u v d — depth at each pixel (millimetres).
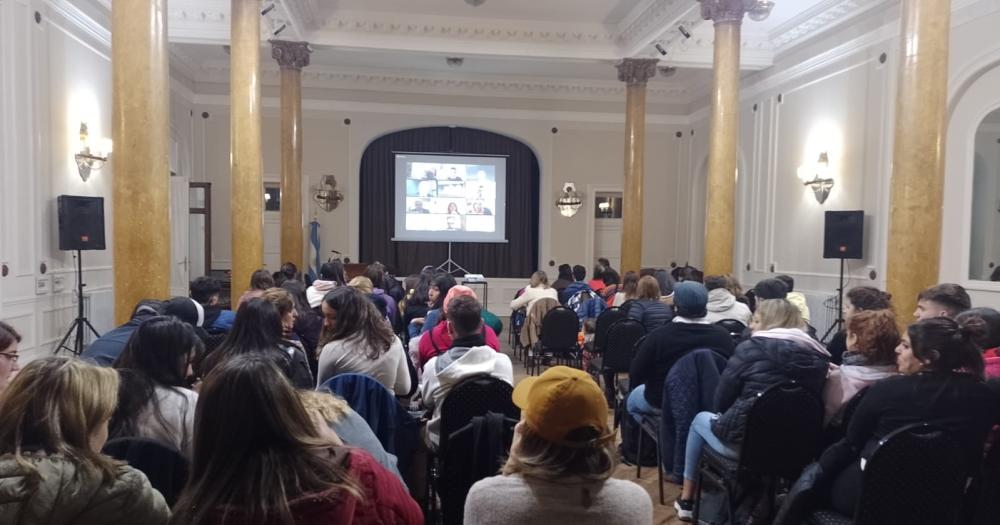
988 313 2582
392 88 11547
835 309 7863
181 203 8750
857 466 2066
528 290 6922
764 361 2496
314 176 11344
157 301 3330
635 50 8852
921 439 1835
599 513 1193
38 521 1059
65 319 6215
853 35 7617
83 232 5789
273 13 7504
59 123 6094
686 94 12055
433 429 2549
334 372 2596
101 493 1122
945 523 1901
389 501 1183
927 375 1987
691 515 3027
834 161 7965
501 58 9258
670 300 5863
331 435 1374
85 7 6539
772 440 2430
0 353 2096
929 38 4555
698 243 11961
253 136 6266
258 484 994
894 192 4758
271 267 11203
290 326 3023
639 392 3652
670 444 3236
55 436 1119
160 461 1552
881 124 7141
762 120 9617
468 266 12336
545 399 1209
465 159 11727
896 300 4703
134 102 4090
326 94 11344
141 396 1705
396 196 11547
